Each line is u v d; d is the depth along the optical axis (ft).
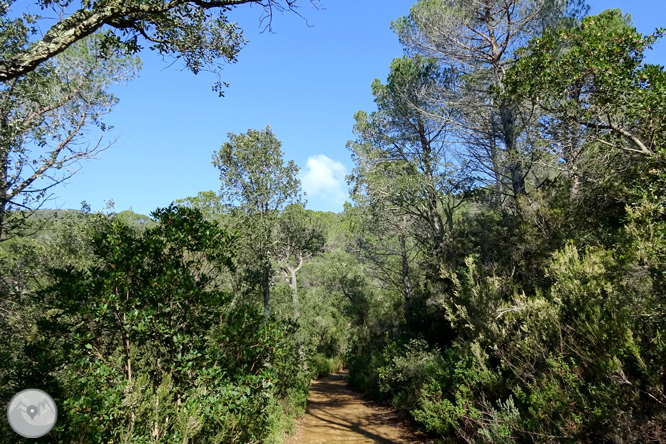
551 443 16.49
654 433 13.26
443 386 28.50
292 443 28.58
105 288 13.91
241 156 46.29
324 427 34.83
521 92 23.77
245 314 17.62
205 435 14.38
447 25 41.57
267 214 47.14
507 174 40.65
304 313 81.61
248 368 17.20
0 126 21.81
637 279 15.53
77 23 11.32
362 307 94.32
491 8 40.45
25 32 17.24
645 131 19.07
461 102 41.81
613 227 25.00
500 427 19.63
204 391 14.26
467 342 27.66
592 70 20.06
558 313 18.83
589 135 22.41
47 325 14.19
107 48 15.34
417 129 54.29
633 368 14.89
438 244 45.29
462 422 25.71
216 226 17.81
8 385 14.92
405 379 37.50
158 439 12.59
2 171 21.94
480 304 26.58
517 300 22.33
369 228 58.75
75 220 37.60
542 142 25.81
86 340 13.84
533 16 38.75
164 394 13.00
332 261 99.91
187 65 16.80
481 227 38.99
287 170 47.91
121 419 12.43
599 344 15.58
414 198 46.68
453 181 46.03
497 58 39.96
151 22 14.37
